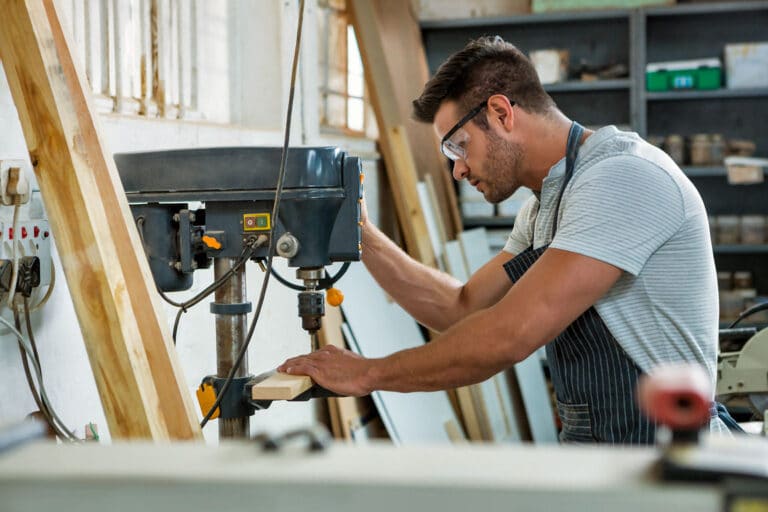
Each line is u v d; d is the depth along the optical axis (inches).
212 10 121.3
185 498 22.3
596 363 67.8
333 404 134.6
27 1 61.0
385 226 176.1
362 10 164.7
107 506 22.5
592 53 212.4
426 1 213.9
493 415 164.6
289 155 63.9
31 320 72.7
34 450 25.0
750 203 208.1
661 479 21.5
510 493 21.2
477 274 84.4
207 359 107.0
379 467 22.8
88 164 63.1
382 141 167.6
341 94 173.3
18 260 67.2
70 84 64.4
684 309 65.5
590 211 63.1
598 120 212.4
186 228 67.6
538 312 62.0
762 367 95.0
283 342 125.6
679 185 65.1
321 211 64.7
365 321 141.9
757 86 190.9
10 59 61.9
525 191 197.0
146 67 103.2
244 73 130.2
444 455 23.9
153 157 66.8
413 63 192.7
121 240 64.0
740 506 20.8
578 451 24.1
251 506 22.1
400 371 64.0
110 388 61.9
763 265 205.5
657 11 194.7
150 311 63.7
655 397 22.7
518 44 215.2
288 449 24.6
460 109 71.6
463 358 62.9
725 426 69.2
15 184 66.5
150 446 25.2
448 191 197.3
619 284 65.9
